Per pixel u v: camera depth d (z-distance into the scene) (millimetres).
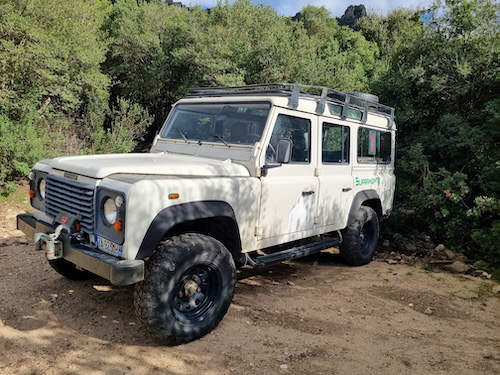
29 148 9195
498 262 6430
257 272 5648
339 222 5461
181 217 3371
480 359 3568
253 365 3275
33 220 4055
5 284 4629
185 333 3447
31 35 9492
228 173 3973
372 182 6145
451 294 5133
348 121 5535
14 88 10062
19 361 3154
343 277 5598
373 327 4102
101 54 12570
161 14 18156
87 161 3922
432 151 8539
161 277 3281
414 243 7527
